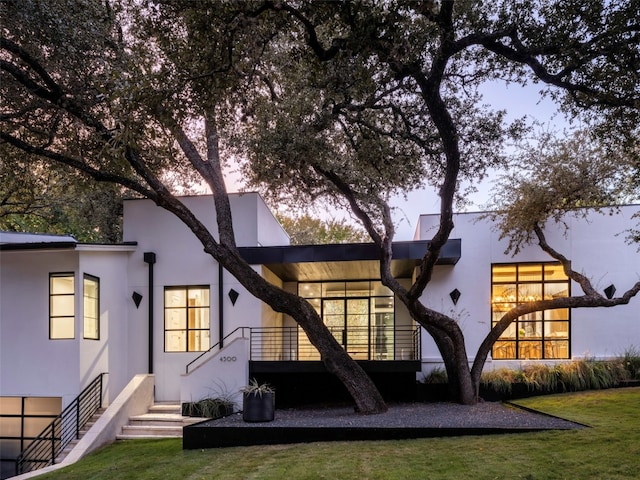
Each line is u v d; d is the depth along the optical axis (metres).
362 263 14.45
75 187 13.34
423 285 10.85
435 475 6.35
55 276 13.73
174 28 7.23
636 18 6.46
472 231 14.62
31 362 13.38
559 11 6.90
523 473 6.20
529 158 12.94
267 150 10.86
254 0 6.57
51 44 9.20
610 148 8.77
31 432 13.63
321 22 6.85
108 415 11.92
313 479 6.57
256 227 15.22
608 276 13.91
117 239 22.56
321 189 13.45
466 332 14.24
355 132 11.37
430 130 10.84
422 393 13.37
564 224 14.16
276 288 11.11
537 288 14.30
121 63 8.98
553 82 7.35
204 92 7.25
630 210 14.01
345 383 10.91
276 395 14.84
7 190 17.05
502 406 11.24
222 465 7.58
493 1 7.24
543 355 14.12
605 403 10.83
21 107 10.41
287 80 10.95
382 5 6.32
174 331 15.23
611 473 6.02
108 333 14.45
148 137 10.69
